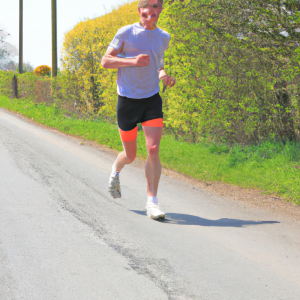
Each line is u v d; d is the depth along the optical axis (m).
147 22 6.04
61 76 22.53
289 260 4.92
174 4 13.51
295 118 13.35
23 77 28.28
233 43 12.91
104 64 6.09
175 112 14.85
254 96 13.37
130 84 6.21
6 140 12.76
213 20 13.04
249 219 6.88
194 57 13.73
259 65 12.96
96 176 9.27
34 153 11.23
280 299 3.82
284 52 12.55
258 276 4.34
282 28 12.24
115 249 4.78
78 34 21.12
